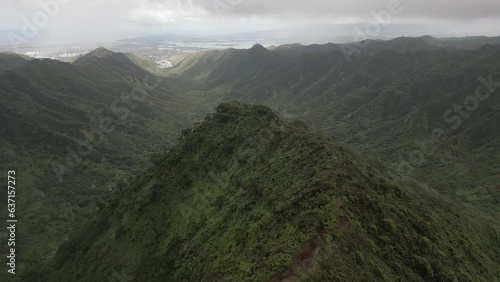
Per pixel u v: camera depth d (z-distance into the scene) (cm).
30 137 14525
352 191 3944
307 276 2941
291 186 4541
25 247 9812
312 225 3416
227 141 6888
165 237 6022
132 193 7450
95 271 6300
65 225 10988
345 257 3166
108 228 7150
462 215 5912
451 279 3638
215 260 4522
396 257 3544
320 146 4906
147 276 5588
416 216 4403
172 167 7169
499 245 5769
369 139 16462
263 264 3238
